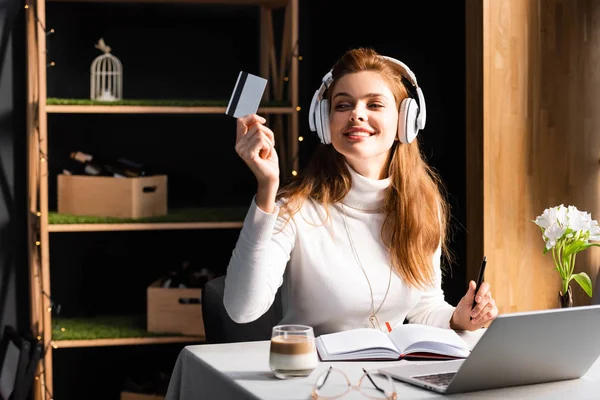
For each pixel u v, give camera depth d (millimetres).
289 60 3660
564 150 3307
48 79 3750
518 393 1546
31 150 3555
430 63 3521
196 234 3969
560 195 3314
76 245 3846
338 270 2117
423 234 2213
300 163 3990
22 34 3689
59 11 3748
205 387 1745
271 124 3891
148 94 3877
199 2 3764
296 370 1601
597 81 3326
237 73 3949
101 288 3885
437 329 1919
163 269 3945
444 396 1511
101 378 3885
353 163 2219
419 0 3549
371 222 2197
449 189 3484
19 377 3129
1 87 3676
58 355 3846
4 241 3707
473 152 3268
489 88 3199
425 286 2234
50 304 3525
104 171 3557
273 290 1970
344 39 3881
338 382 1583
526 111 3254
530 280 3299
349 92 2119
